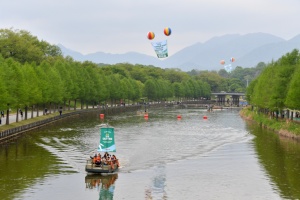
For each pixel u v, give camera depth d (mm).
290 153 84250
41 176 64312
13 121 124000
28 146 90562
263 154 83500
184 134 118500
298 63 117688
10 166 70562
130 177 65125
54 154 81938
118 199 53812
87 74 199375
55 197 54000
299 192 56500
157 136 113562
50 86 149750
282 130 114750
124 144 97812
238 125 145125
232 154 84250
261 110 173500
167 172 68562
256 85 173625
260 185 60094
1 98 96250
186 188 58906
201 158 80500
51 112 168000
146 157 81562
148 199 53844
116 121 156375
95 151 86125
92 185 59969
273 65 150250
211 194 55938
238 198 54219
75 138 104375
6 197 53469
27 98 123500
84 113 188250
